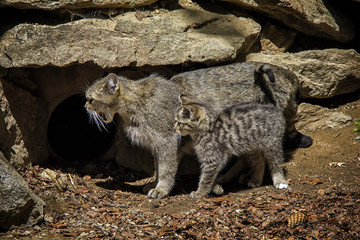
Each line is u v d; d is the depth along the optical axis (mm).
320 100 18828
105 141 20406
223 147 14742
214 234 11859
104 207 13703
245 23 17172
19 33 15609
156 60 15898
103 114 15609
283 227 12125
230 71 15992
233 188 15828
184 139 15766
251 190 15133
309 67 17656
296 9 17172
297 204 13211
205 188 14812
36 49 15617
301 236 11664
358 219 12062
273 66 16328
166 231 11922
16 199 11836
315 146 17141
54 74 17672
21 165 15445
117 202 14344
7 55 15523
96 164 19031
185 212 13219
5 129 15031
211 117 14633
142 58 15852
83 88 17953
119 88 14781
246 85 15852
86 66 17719
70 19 16234
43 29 15594
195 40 16062
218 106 15914
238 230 12117
